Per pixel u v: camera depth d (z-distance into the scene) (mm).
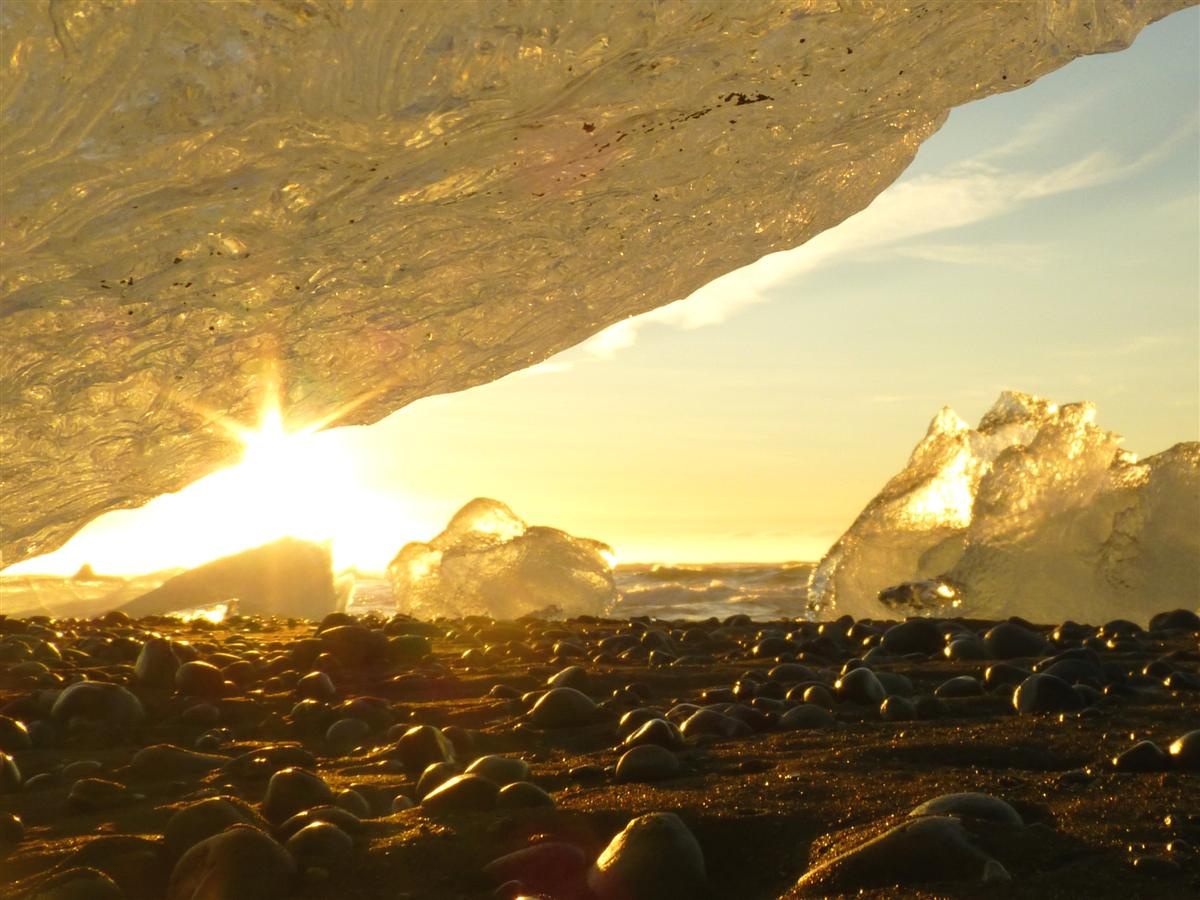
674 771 2109
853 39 2881
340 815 1803
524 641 4832
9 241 2477
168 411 3182
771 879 1570
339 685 3533
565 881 1582
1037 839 1554
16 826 1862
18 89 2229
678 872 1545
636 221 3297
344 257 2982
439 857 1668
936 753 2266
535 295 3385
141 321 2918
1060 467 7551
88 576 10367
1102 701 2910
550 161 2896
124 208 2545
